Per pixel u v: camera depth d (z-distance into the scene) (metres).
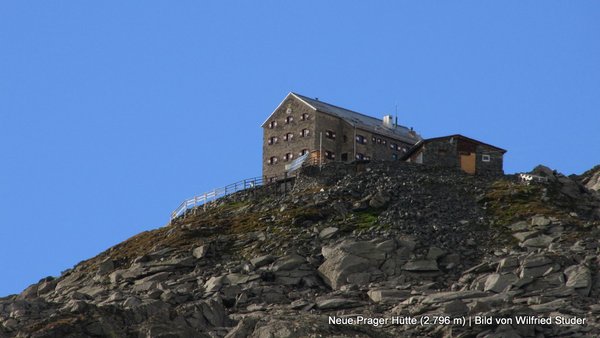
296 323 163.88
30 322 165.50
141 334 158.12
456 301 181.75
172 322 162.00
